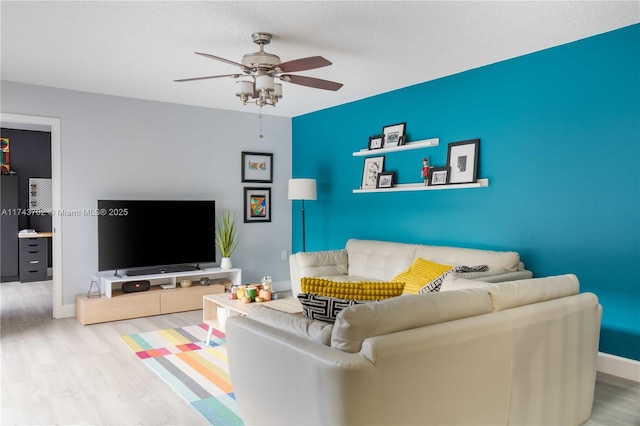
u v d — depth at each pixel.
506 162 4.12
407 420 1.80
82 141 5.22
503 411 2.18
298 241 6.83
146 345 4.12
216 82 4.84
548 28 3.35
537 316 2.30
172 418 2.72
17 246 7.76
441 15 3.11
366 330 1.79
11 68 4.33
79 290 5.25
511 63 4.06
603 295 3.49
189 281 5.63
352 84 4.93
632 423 2.69
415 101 4.95
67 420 2.70
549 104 3.79
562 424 2.50
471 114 4.40
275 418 2.01
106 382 3.26
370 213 5.56
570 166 3.66
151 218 5.46
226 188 6.29
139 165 5.60
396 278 4.18
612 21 3.23
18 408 2.85
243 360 2.21
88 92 5.25
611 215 3.43
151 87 5.05
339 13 3.08
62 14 3.10
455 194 4.56
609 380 3.34
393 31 3.39
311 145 6.50
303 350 1.82
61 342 4.21
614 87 3.39
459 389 1.98
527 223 3.96
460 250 4.17
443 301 2.03
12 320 5.04
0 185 7.62
